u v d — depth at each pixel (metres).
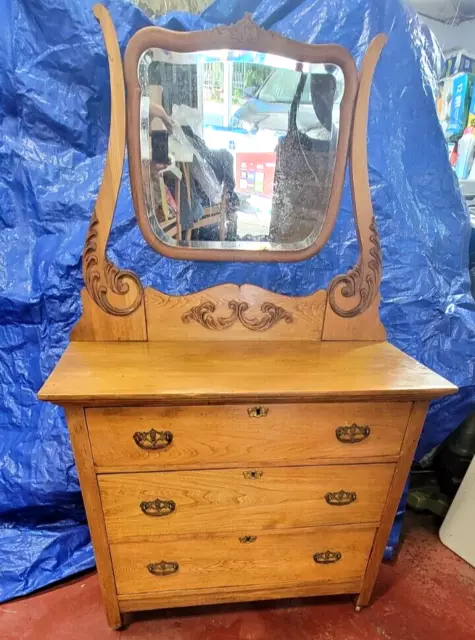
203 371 0.89
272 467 0.94
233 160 1.00
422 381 0.89
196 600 1.10
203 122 0.96
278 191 1.03
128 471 0.89
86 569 1.24
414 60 1.04
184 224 1.03
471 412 1.39
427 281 1.21
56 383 0.81
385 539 1.08
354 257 1.20
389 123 1.09
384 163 1.11
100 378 0.84
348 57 0.91
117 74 0.87
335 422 0.91
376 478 1.00
